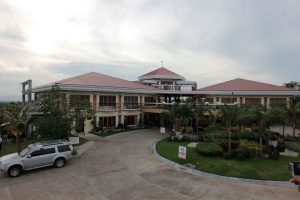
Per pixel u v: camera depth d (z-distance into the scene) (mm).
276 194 13430
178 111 30047
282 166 17641
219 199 12797
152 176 16312
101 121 36250
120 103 38938
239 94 43031
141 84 48469
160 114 38312
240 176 15914
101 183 15047
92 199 12781
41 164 17469
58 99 22156
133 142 27734
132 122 40781
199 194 13438
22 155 17266
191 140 27453
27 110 25969
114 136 31734
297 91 41500
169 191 13844
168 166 18547
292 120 28641
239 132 26875
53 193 13516
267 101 42250
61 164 18391
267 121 21281
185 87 46562
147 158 20844
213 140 25062
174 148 23531
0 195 13227
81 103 24219
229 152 19484
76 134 28328
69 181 15375
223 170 16828
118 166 18547
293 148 23203
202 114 31234
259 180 15305
